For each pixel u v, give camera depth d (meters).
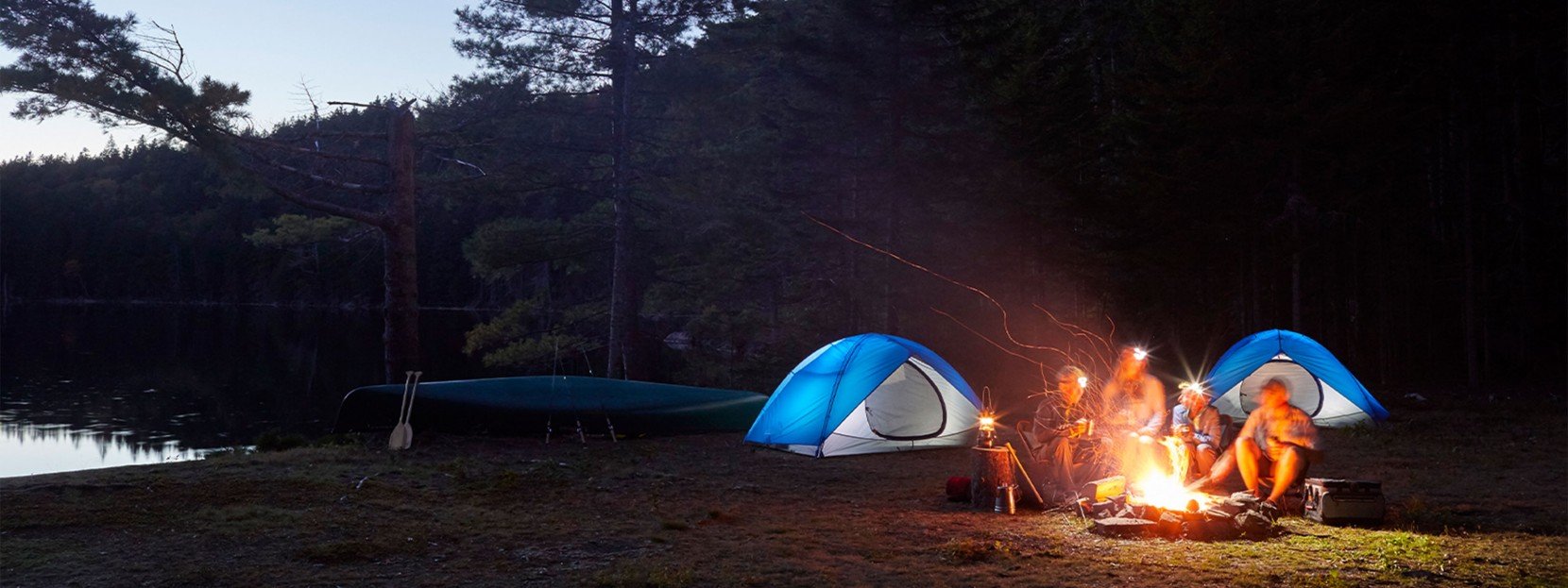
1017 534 6.73
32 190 119.50
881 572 5.78
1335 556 6.00
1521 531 6.90
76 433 18.34
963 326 22.05
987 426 7.91
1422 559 5.93
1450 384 21.45
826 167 23.06
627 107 25.88
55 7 14.41
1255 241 20.89
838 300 23.91
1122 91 21.94
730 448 11.31
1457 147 23.41
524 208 48.19
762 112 24.12
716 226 27.55
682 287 32.16
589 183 28.27
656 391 12.94
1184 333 23.55
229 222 105.50
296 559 6.04
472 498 8.08
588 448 11.20
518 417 11.88
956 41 21.47
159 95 14.52
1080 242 21.91
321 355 39.84
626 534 6.79
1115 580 5.55
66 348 41.25
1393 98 19.84
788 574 5.74
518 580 5.63
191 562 5.96
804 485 8.99
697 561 6.05
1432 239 23.52
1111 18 24.58
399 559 6.08
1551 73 23.12
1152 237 20.92
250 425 19.80
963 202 22.16
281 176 18.23
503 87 25.27
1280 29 19.67
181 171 115.94
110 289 112.94
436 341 45.81
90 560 5.97
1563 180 23.75
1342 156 19.78
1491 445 11.41
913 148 21.88
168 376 30.31
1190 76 20.08
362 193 17.38
